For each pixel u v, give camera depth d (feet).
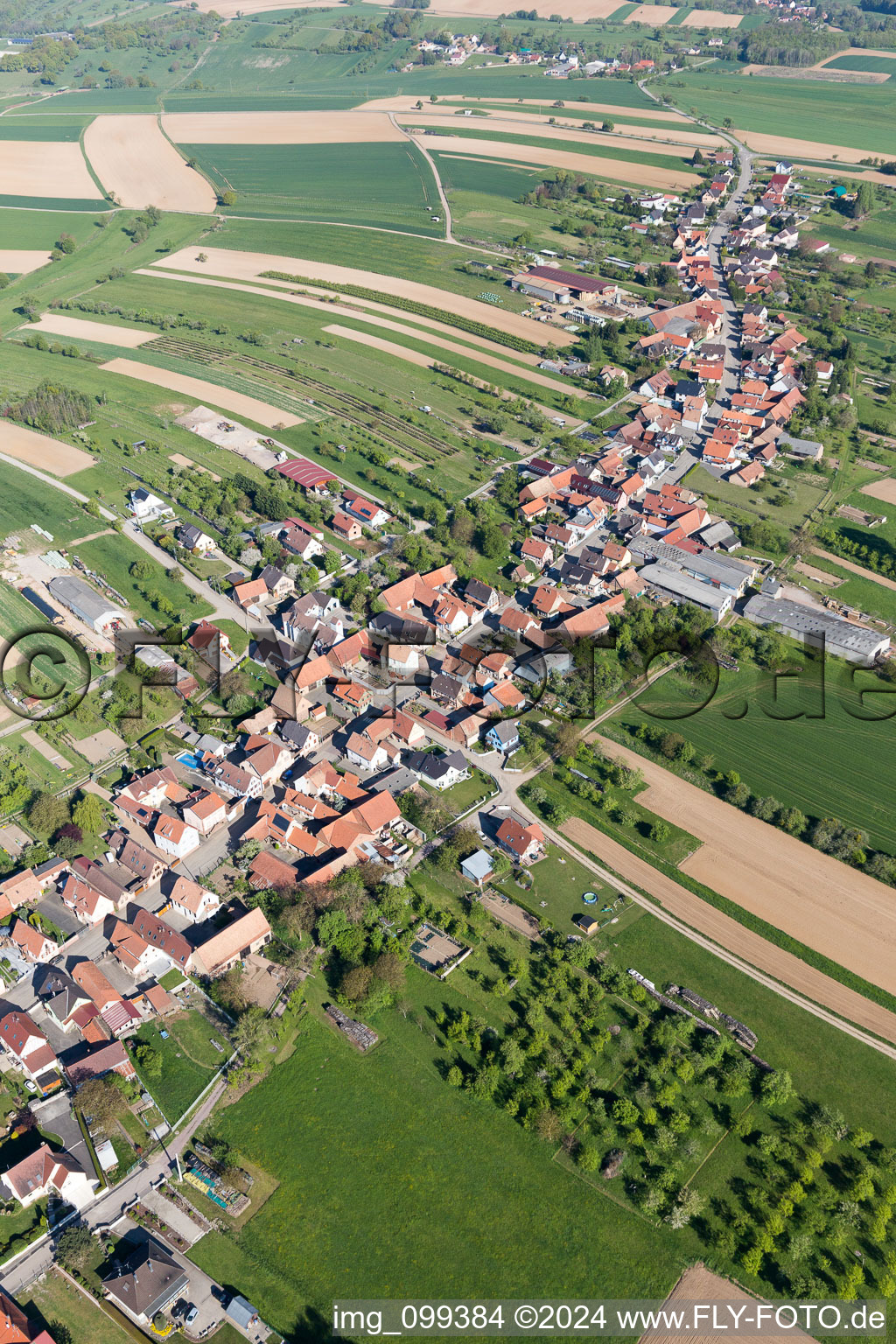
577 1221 354.33
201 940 450.71
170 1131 378.53
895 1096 394.52
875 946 454.81
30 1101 388.98
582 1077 397.19
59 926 460.55
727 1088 394.73
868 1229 352.49
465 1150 375.04
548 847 504.02
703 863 496.64
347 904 455.22
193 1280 335.26
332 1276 337.93
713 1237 349.61
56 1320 325.21
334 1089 394.11
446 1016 420.77
